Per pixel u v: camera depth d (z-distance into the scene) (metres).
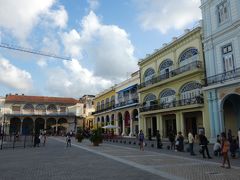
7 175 8.93
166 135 31.78
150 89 34.25
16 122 64.19
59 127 65.06
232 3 21.36
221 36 22.47
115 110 45.47
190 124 28.08
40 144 25.69
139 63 38.03
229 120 23.28
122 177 8.47
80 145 24.73
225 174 8.98
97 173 9.23
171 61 30.98
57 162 12.21
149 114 34.06
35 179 8.24
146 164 11.45
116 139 34.69
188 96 27.45
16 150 18.94
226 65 21.94
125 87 43.16
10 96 67.25
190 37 27.48
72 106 70.44
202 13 25.06
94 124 57.38
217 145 14.61
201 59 25.72
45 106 67.81
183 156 14.64
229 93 21.06
